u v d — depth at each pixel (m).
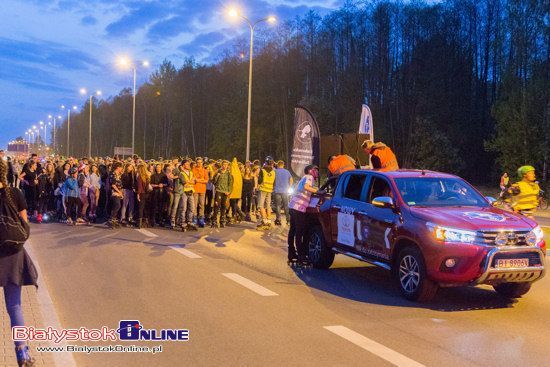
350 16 65.81
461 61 62.72
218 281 8.77
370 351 5.52
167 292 7.93
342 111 61.59
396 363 5.19
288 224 17.53
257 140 71.06
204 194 16.72
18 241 4.64
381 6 62.69
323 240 9.98
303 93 69.38
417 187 8.50
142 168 16.11
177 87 98.50
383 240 8.29
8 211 4.68
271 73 69.50
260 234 15.16
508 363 5.27
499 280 7.23
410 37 63.00
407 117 58.53
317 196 10.30
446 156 49.97
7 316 6.15
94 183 17.56
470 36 65.75
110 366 5.05
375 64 63.19
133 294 7.77
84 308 7.00
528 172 10.63
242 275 9.30
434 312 7.21
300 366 5.07
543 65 42.06
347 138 16.94
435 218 7.46
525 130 39.09
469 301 7.87
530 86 39.78
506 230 7.20
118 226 16.28
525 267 7.23
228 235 14.82
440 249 7.24
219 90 89.19
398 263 7.97
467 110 58.56
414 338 6.01
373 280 9.23
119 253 11.37
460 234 7.17
